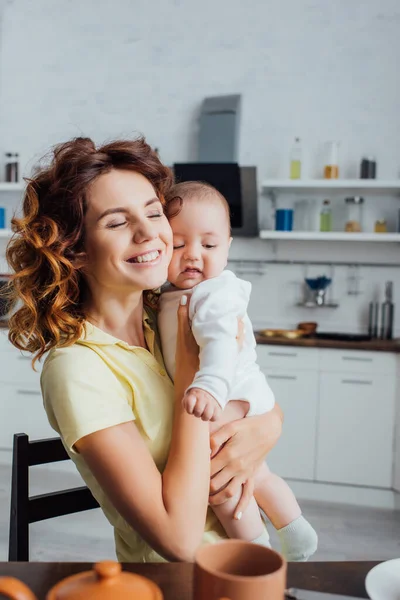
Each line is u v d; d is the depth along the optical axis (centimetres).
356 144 451
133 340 126
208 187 143
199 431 110
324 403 382
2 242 489
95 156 114
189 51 468
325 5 451
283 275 467
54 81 484
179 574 89
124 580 68
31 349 125
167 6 468
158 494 104
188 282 138
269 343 388
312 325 439
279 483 146
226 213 143
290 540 144
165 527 103
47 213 118
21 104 489
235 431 123
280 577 66
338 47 451
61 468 407
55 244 114
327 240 461
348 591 87
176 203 137
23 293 118
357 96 450
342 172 453
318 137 455
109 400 110
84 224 114
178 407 112
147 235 111
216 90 465
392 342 391
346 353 379
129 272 112
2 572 88
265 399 133
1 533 301
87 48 479
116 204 111
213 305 117
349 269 459
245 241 471
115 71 476
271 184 424
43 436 411
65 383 110
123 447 106
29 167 487
